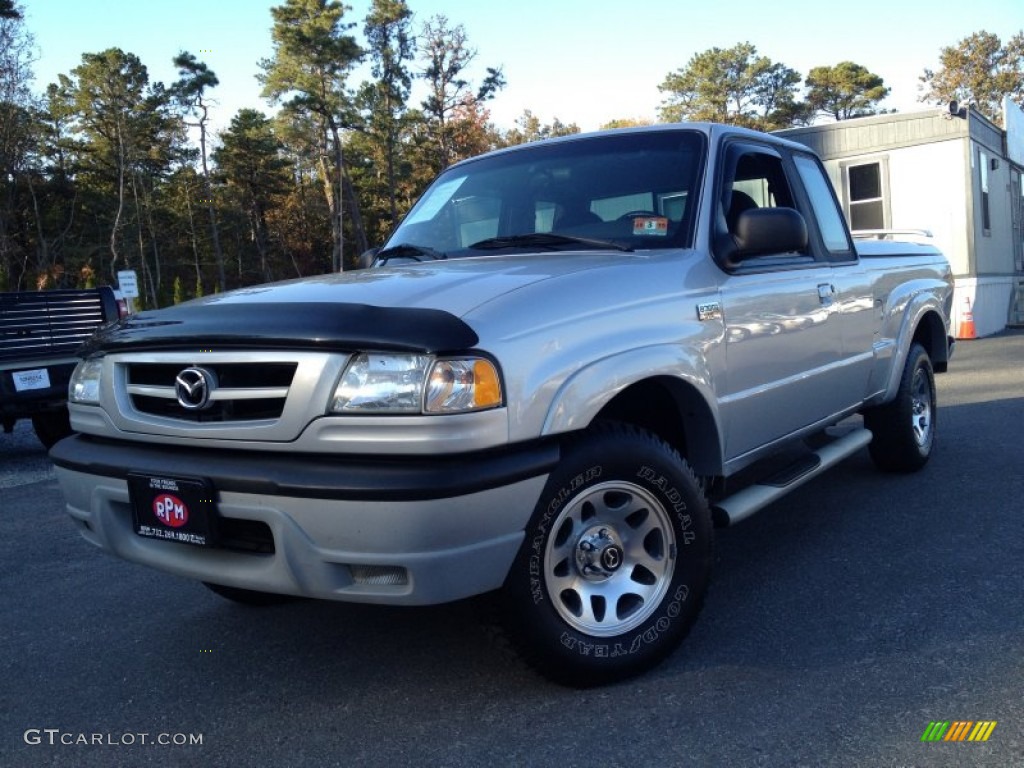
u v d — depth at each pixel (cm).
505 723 282
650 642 304
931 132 1605
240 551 277
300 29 5347
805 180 462
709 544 321
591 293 299
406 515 246
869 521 487
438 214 431
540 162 420
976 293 1644
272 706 306
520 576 274
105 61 6012
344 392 253
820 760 252
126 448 300
